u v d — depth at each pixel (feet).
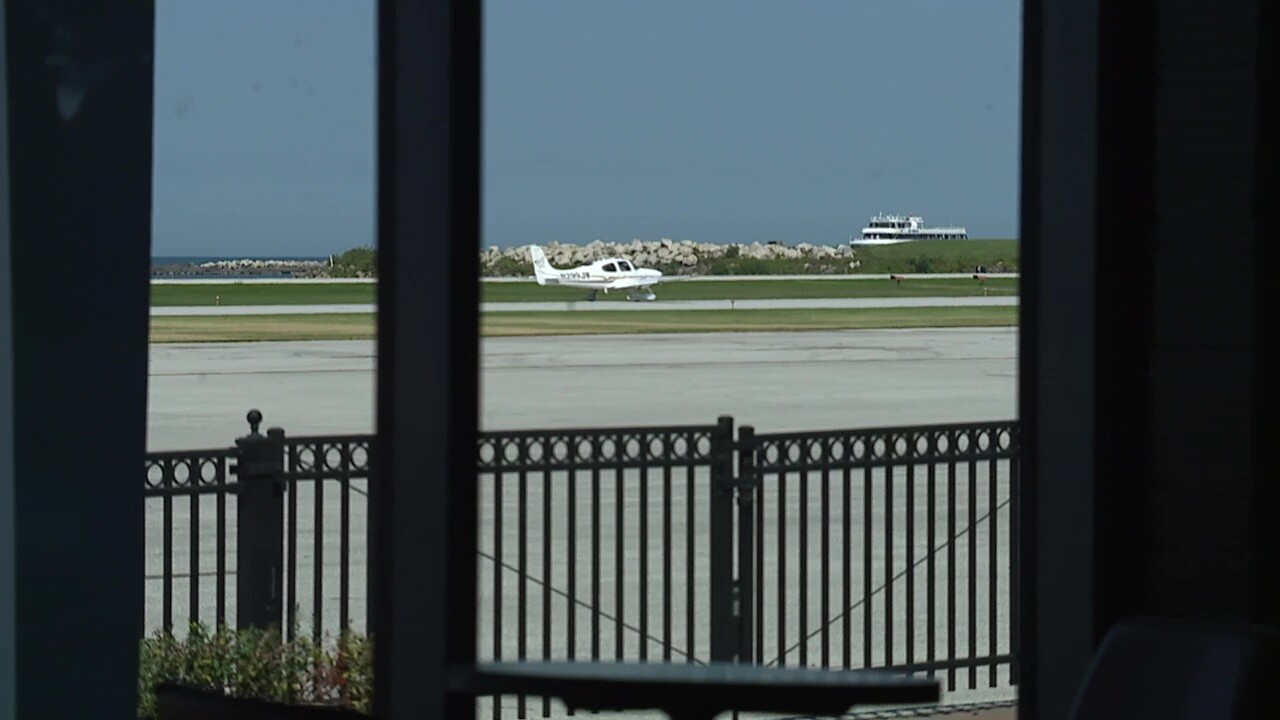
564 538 125.08
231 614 94.99
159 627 89.97
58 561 34.32
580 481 163.53
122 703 35.40
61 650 34.37
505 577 108.68
